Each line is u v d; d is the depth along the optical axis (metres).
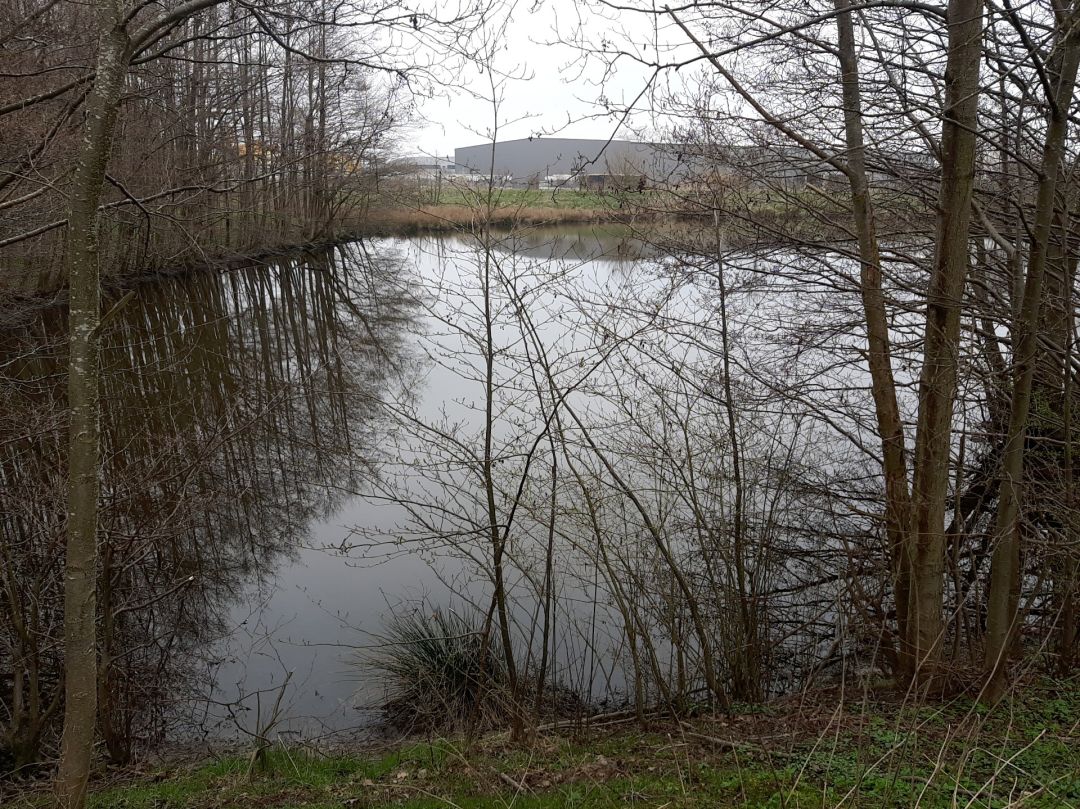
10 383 9.65
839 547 8.05
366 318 22.66
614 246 7.86
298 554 10.10
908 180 7.11
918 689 5.86
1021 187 7.08
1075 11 5.02
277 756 6.30
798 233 7.86
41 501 6.97
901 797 4.27
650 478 7.31
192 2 4.08
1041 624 6.94
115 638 7.41
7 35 8.26
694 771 4.99
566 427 7.01
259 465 11.73
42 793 5.70
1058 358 6.92
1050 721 5.32
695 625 6.89
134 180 14.27
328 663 7.94
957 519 7.03
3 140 9.31
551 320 7.41
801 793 4.40
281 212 22.39
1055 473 6.97
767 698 7.10
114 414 13.13
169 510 8.22
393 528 10.62
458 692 7.23
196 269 26.56
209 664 7.97
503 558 7.47
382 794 5.16
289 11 6.65
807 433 8.08
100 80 3.84
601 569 6.85
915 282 8.02
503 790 4.99
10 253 18.28
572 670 7.46
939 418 5.72
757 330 8.66
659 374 7.48
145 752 6.81
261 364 18.45
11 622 6.92
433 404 13.70
